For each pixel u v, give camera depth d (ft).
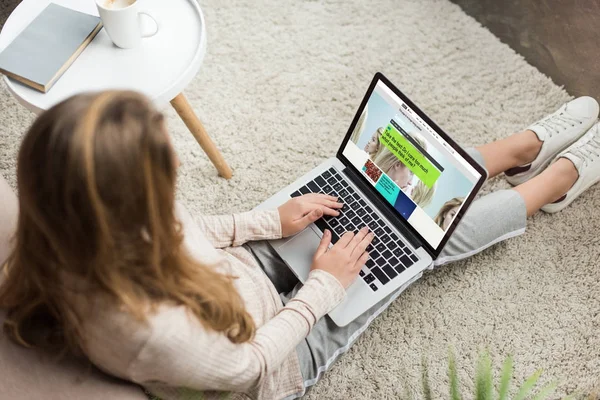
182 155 5.41
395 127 4.05
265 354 3.07
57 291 2.33
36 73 4.05
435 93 5.82
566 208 5.25
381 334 4.68
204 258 3.14
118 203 2.07
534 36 6.21
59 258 2.20
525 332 4.70
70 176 1.97
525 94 5.83
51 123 1.99
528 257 5.02
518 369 4.55
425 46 6.10
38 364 2.68
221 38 6.09
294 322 3.35
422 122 3.87
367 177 4.36
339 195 4.40
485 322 4.74
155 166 2.13
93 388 2.71
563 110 5.46
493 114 5.72
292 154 5.47
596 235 5.12
